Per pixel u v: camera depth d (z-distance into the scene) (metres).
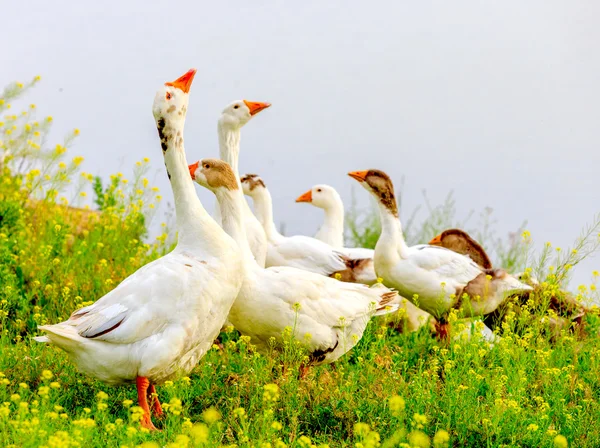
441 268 8.94
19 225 9.30
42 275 8.95
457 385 8.26
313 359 8.52
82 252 9.14
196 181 8.59
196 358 8.25
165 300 8.14
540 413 8.23
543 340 8.69
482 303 8.93
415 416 7.94
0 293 8.82
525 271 8.98
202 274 8.18
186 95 8.33
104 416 8.05
